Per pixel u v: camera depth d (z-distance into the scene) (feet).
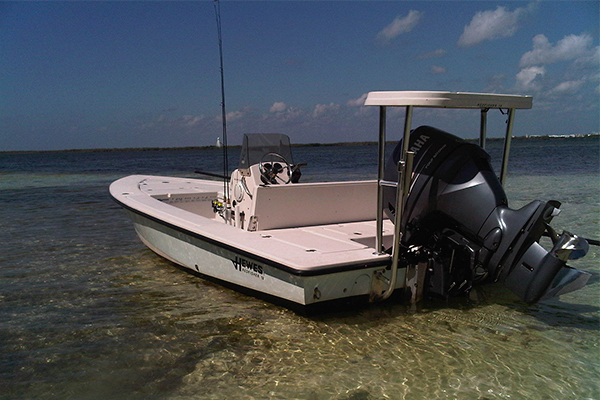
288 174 15.80
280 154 15.98
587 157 92.58
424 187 11.47
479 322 11.62
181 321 12.00
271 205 14.11
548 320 11.73
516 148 163.84
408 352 10.03
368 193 15.89
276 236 13.24
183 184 24.34
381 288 11.44
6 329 11.55
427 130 11.91
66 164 124.16
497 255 10.45
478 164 11.27
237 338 10.91
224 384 8.85
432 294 11.85
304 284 10.53
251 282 12.55
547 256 9.75
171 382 8.95
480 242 10.85
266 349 10.32
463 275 11.59
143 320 12.10
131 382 8.97
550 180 45.55
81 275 16.19
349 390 8.55
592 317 11.92
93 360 9.90
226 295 13.91
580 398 8.18
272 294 11.97
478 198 10.88
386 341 10.58
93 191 45.52
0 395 8.55
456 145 11.48
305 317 11.53
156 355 10.12
